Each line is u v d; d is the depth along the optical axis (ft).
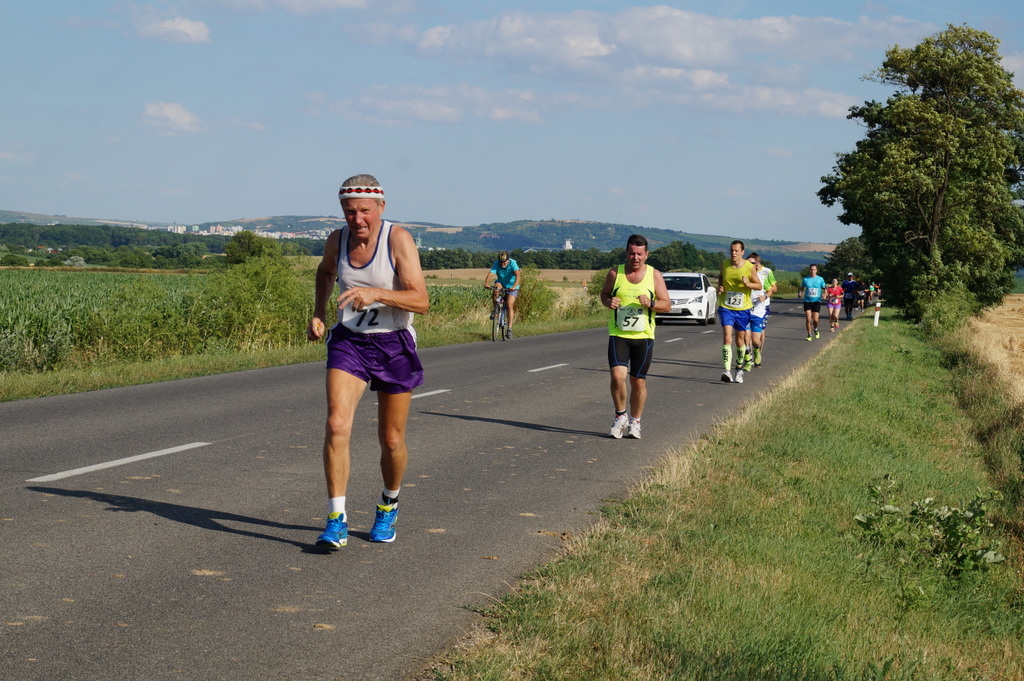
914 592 18.29
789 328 106.32
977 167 158.40
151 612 13.74
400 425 17.46
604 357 62.39
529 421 34.63
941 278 130.62
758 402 40.19
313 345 63.26
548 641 12.78
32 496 20.63
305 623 13.56
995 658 16.78
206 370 49.34
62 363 53.42
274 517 19.60
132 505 20.11
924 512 22.41
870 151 170.91
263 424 31.96
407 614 14.08
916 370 62.69
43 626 13.00
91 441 28.04
